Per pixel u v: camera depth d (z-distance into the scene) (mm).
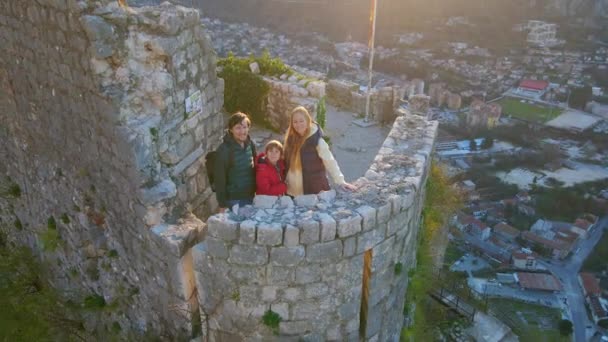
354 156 11984
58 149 7117
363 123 14211
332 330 5398
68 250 7773
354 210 5016
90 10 5457
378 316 5863
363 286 5688
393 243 5516
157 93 5871
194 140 6816
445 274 16500
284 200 5156
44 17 6062
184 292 5625
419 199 6555
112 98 5523
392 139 7285
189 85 6523
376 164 6309
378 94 14438
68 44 5852
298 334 5289
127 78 5738
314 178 5656
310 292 5078
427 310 13078
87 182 6746
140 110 5840
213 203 7449
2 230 9969
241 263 4910
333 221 4777
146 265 6102
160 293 6012
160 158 6047
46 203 8023
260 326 5246
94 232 6961
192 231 5656
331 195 5320
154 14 5883
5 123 8312
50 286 8570
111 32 5457
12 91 7641
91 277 7316
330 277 5066
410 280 7184
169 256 5523
